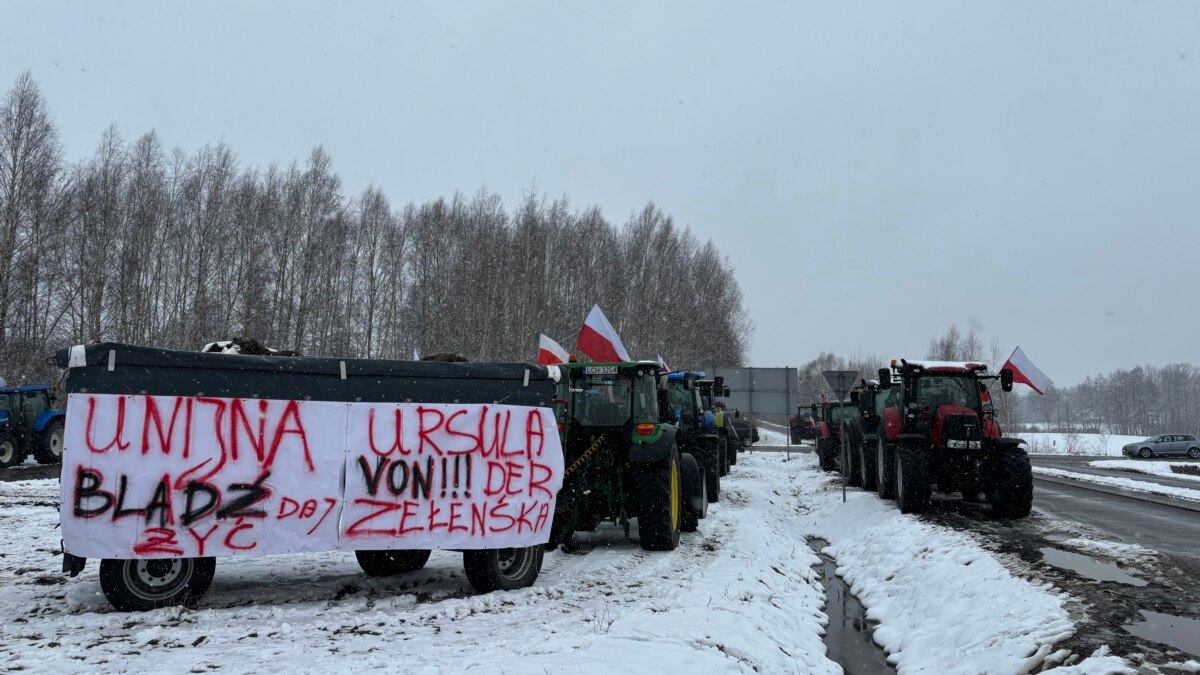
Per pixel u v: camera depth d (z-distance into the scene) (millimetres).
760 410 25156
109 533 5617
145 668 4359
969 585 7098
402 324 36719
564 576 7609
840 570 9938
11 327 28719
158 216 32562
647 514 9141
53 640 4980
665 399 10766
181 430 5855
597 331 14219
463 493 6562
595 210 39875
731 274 54250
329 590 6711
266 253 33594
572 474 9336
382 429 6398
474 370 6742
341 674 4258
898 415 13359
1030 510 11695
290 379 6207
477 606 6156
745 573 7930
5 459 19766
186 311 31734
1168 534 10086
